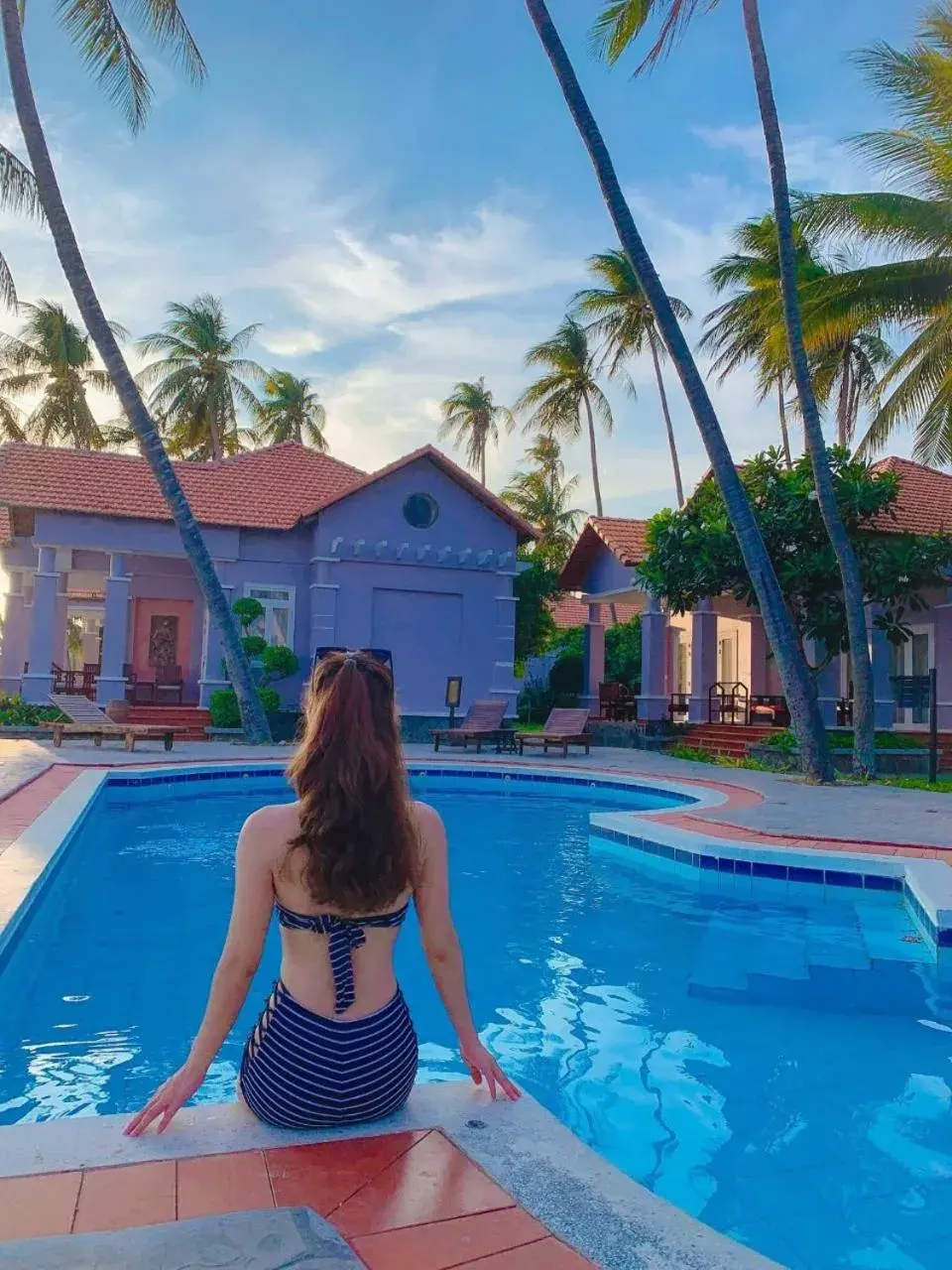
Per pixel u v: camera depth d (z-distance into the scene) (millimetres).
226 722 20891
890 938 6836
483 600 23688
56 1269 1718
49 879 6930
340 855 2498
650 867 9414
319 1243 1826
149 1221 2137
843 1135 3750
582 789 15320
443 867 2789
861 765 15680
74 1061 4406
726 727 21016
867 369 28969
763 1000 5469
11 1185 2285
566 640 34500
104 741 19312
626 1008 5320
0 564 23344
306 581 23094
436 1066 4430
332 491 24750
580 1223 2184
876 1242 2980
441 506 23375
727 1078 4340
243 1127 2613
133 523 21438
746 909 7676
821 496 15672
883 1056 4613
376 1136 2582
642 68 15281
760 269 24562
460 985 2885
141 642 25875
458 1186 2332
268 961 6152
